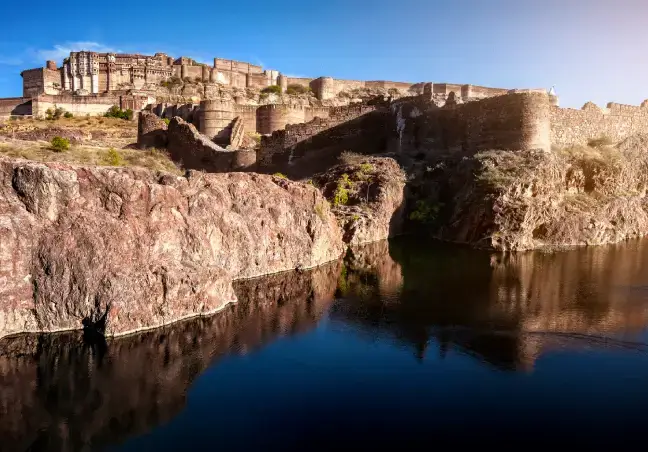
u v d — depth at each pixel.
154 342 20.05
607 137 50.91
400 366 18.91
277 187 32.25
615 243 42.44
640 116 54.66
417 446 13.95
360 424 15.05
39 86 101.25
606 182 45.53
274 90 102.88
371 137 53.84
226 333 21.66
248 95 99.81
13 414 15.26
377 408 15.98
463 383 17.61
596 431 14.77
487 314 24.66
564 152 45.84
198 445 13.93
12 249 19.20
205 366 18.59
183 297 21.97
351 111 53.62
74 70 100.81
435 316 24.33
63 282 19.64
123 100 90.94
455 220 43.09
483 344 20.94
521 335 21.86
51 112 89.38
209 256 24.80
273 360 19.28
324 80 101.81
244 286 27.62
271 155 53.94
